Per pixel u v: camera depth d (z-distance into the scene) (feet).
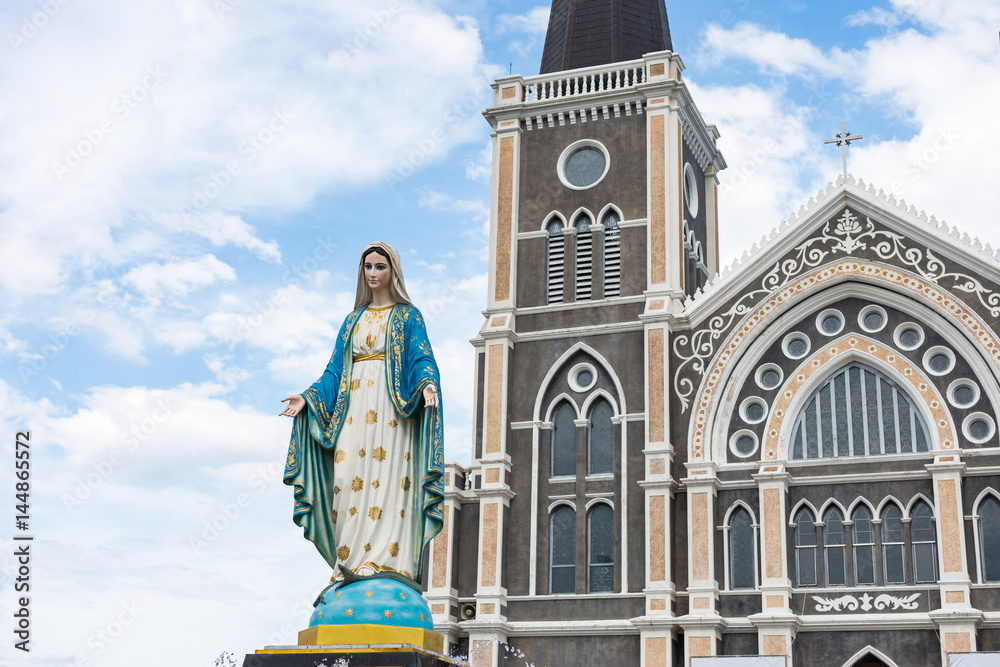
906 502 129.70
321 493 65.16
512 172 156.97
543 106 157.79
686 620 129.80
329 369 66.90
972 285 133.49
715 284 143.13
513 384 148.66
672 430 140.67
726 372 140.15
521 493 143.95
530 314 150.92
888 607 126.72
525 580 140.56
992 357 130.52
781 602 128.36
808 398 137.69
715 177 172.14
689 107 159.33
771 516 131.85
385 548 63.31
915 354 134.31
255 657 59.57
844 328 138.00
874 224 139.13
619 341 146.20
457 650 140.56
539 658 136.46
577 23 168.55
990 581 125.29
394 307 68.13
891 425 133.90
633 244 150.20
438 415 64.85
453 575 141.38
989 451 127.75
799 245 141.59
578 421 145.07
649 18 168.55
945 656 121.19
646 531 136.15
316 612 62.34
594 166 155.74
